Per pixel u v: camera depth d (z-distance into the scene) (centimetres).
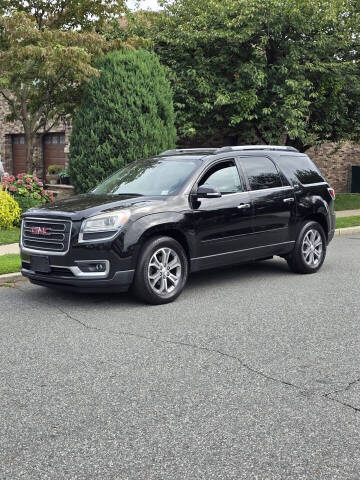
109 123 1336
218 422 363
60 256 652
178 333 557
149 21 1802
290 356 489
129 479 299
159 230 677
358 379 436
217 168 761
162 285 680
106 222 645
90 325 588
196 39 1655
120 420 367
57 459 320
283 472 304
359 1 1720
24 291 758
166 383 429
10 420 369
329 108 1800
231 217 749
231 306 666
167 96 1423
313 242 869
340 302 684
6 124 2473
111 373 450
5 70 1399
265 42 1608
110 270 643
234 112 1744
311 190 870
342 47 1703
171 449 329
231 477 300
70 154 1384
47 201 1416
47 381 435
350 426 358
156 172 769
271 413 376
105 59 1388
